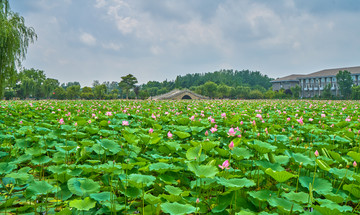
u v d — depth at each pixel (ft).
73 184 11.96
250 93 391.04
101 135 23.36
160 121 33.01
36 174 16.10
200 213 11.25
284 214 10.03
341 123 30.09
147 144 18.45
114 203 10.97
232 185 10.27
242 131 25.38
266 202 11.41
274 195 10.77
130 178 11.25
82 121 23.49
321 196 12.27
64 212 10.15
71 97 313.32
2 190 13.33
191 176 15.71
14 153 18.28
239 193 11.91
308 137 25.08
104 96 351.05
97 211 10.78
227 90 396.78
